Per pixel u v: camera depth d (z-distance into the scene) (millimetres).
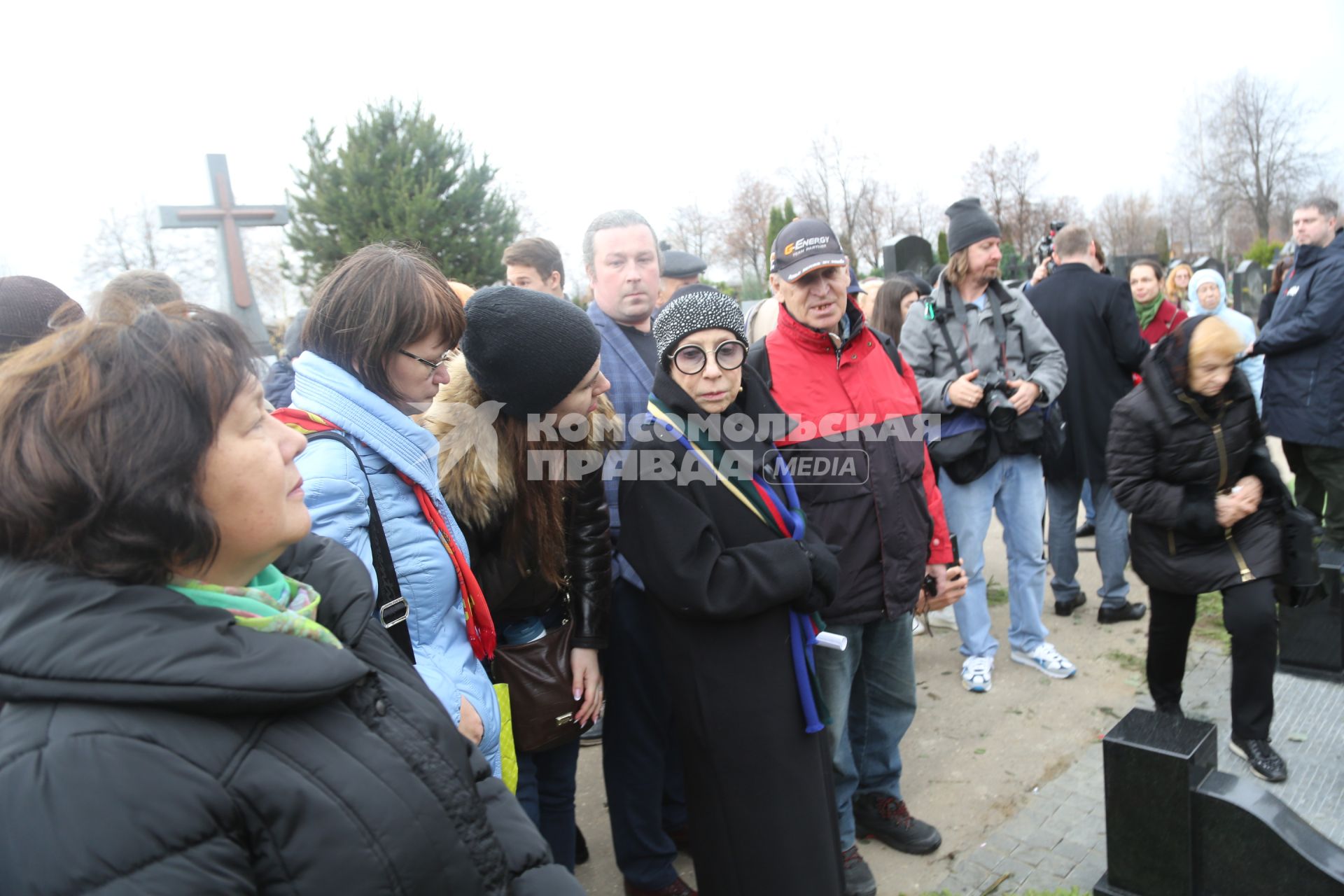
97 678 791
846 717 2689
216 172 10547
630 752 2553
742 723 2078
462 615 1711
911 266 10719
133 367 851
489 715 1659
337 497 1466
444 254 21844
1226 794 2201
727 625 2090
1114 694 3738
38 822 751
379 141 22156
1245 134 50656
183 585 918
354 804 886
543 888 1159
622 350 2895
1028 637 4035
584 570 2229
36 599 819
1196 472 2938
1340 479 5008
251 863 847
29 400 843
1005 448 3727
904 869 2725
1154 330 6066
